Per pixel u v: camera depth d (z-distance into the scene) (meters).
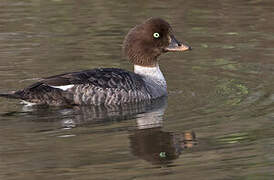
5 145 11.21
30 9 21.39
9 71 16.06
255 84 14.90
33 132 11.83
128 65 16.61
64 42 18.41
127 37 15.23
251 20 20.16
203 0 22.44
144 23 15.11
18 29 19.45
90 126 12.23
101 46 18.06
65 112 13.11
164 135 11.67
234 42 18.33
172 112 13.05
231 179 9.95
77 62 16.78
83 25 19.80
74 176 10.02
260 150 11.01
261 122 12.19
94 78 13.66
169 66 16.73
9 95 13.23
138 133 11.77
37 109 13.30
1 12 21.02
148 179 9.97
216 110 13.02
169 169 10.27
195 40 18.55
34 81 15.29
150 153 10.94
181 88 14.88
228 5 21.86
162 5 21.86
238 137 11.52
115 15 20.70
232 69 16.22
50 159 10.62
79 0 22.44
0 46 18.03
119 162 10.54
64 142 11.35
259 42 18.27
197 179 9.97
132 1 22.38
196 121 12.39
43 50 17.72
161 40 15.00
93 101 13.59
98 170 10.23
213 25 19.73
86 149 11.04
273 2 22.02
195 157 10.80
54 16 20.67
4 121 12.48
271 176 10.02
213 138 11.53
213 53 17.58
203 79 15.49
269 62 16.64
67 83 13.52
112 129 12.05
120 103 13.79
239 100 13.66
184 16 20.61
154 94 14.39
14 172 10.16
